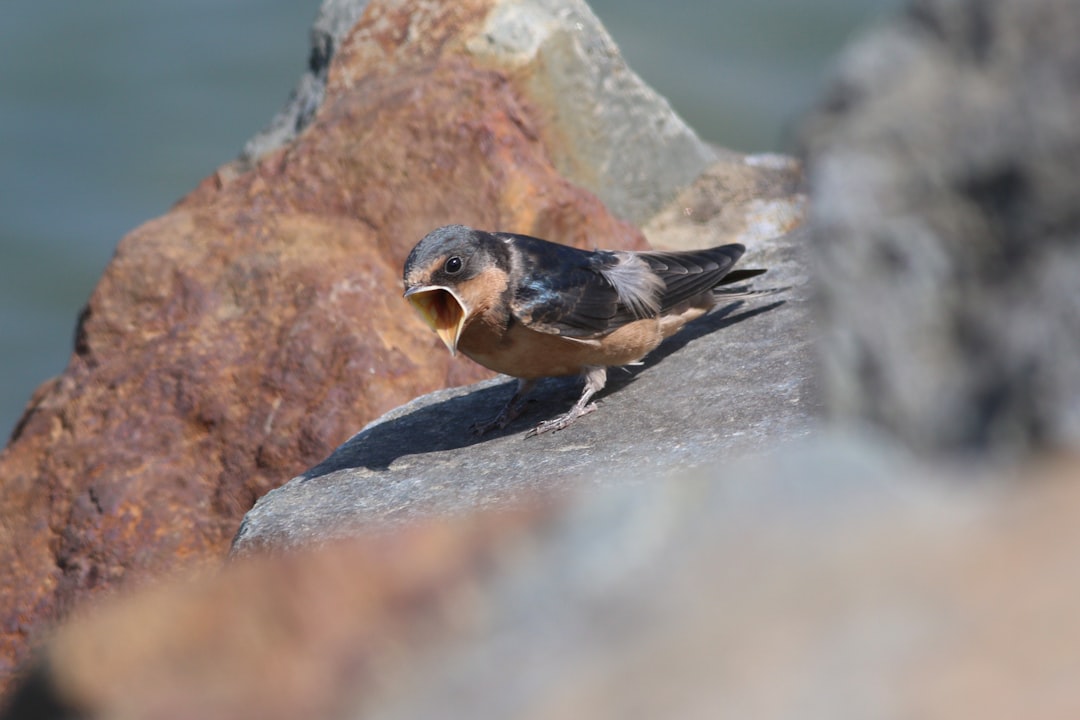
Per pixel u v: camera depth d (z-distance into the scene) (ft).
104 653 18.29
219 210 59.52
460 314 41.63
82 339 56.49
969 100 17.13
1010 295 16.43
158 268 56.70
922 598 12.91
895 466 15.71
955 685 11.94
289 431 50.21
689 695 12.81
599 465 35.47
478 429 43.50
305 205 58.75
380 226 57.36
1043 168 16.42
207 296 55.57
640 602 14.34
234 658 17.26
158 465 50.85
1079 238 16.10
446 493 36.70
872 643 12.63
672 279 44.45
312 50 68.49
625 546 15.25
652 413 39.86
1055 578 12.59
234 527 49.55
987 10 17.25
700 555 14.58
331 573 17.22
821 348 18.76
